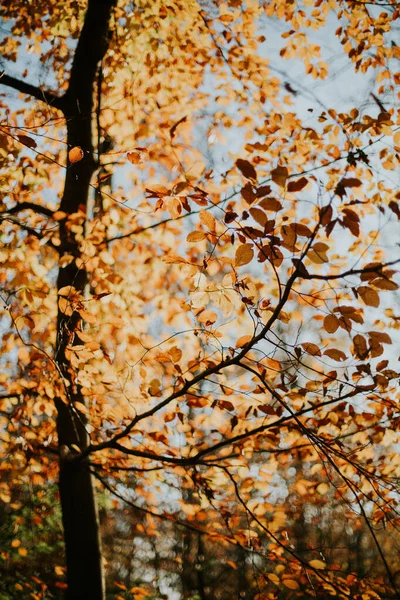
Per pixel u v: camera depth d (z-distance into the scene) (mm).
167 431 4496
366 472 3455
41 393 4375
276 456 4586
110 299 4637
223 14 5906
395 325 3975
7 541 7262
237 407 4227
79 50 4871
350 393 3414
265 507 4352
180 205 3213
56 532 7656
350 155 3012
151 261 5309
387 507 3873
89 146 4703
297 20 5715
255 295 3098
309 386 3670
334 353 2992
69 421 4434
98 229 4836
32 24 6277
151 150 4766
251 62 5941
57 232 4465
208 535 4359
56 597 7387
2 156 4430
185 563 10320
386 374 3232
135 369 4133
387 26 5109
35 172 4949
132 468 4352
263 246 2756
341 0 5312
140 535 9688
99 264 4590
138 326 4852
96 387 4145
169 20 6035
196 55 6258
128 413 4445
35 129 3812
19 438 4273
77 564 4121
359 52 5117
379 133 3547
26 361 4309
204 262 3266
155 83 6020
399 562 7926
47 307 4508
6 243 4438
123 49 5992
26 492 6492
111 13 4930
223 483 4613
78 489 4289
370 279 2580
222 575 10109
